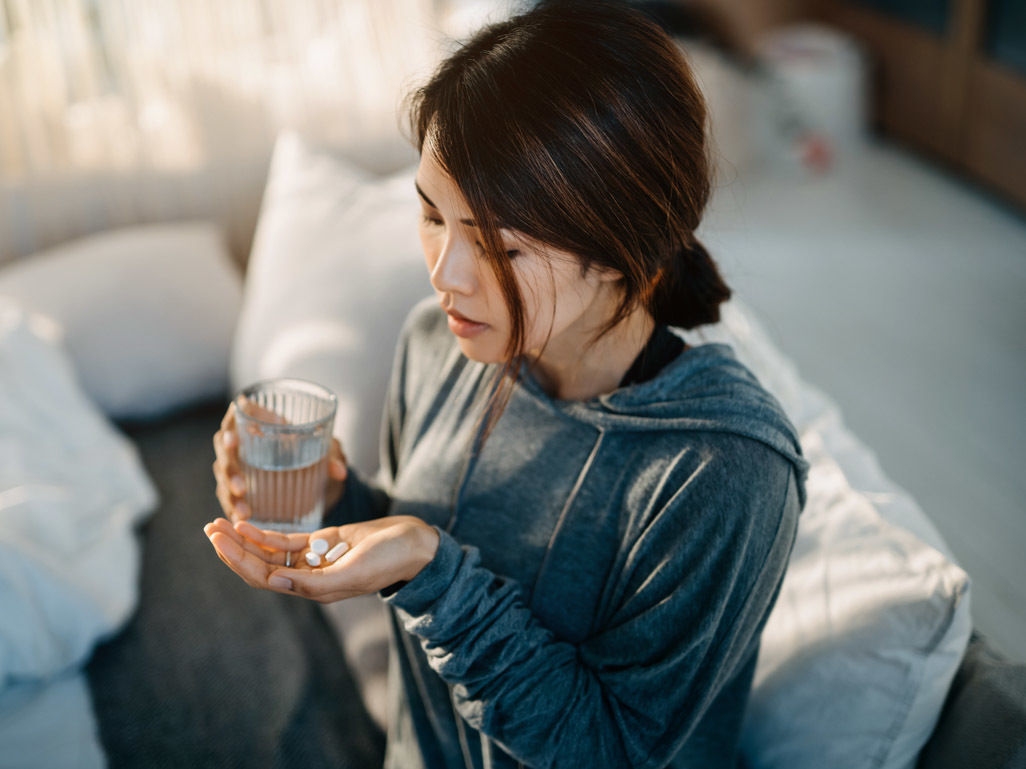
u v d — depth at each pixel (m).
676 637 0.67
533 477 0.75
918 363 2.53
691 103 0.62
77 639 1.13
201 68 1.77
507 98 0.57
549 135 0.57
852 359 2.54
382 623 1.18
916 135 3.90
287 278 1.48
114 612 1.17
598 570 0.73
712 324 0.74
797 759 0.90
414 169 1.62
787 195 3.54
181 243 1.70
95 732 1.06
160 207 1.83
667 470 0.68
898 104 3.99
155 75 1.76
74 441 1.35
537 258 0.60
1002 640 1.66
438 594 0.66
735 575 0.65
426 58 1.76
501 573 0.76
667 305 0.71
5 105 1.69
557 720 0.69
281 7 1.78
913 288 2.91
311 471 0.78
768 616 0.75
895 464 2.13
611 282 0.67
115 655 1.17
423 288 1.34
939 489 2.06
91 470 1.34
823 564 0.93
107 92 1.74
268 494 0.78
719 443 0.66
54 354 1.43
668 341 0.73
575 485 0.73
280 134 1.85
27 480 1.24
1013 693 0.79
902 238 3.22
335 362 1.32
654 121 0.59
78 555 1.20
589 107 0.57
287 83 1.83
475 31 0.70
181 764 1.03
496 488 0.77
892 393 2.40
